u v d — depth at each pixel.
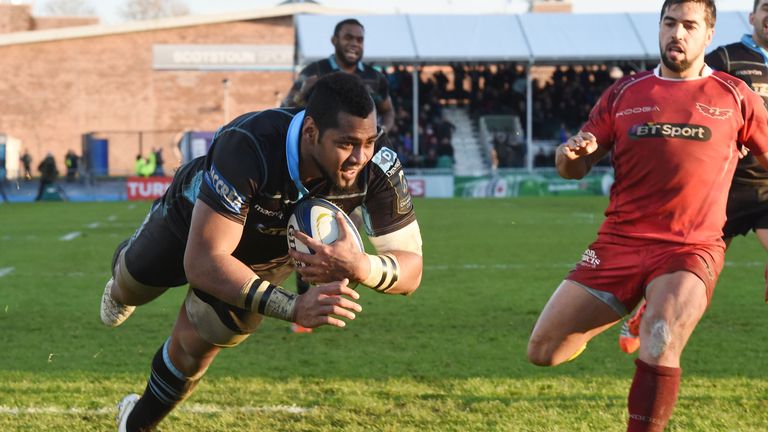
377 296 11.37
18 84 57.88
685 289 4.99
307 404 6.32
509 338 8.76
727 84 5.48
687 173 5.30
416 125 39.62
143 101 58.84
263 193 4.39
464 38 39.91
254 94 59.56
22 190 39.41
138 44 58.62
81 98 58.38
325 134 4.09
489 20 40.88
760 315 9.91
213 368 7.45
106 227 22.97
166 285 5.27
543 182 38.41
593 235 19.88
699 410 6.09
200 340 4.98
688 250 5.24
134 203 35.62
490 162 41.97
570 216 25.80
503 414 6.03
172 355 5.14
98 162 48.59
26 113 58.06
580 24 40.66
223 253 4.29
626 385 6.82
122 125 58.75
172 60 54.28
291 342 8.55
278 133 4.34
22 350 8.28
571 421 5.85
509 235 19.92
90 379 7.12
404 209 4.65
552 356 5.53
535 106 45.25
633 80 5.62
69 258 16.02
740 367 7.45
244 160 4.29
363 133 4.06
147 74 58.78
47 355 8.05
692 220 5.30
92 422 5.88
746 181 7.46
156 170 43.81
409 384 6.89
